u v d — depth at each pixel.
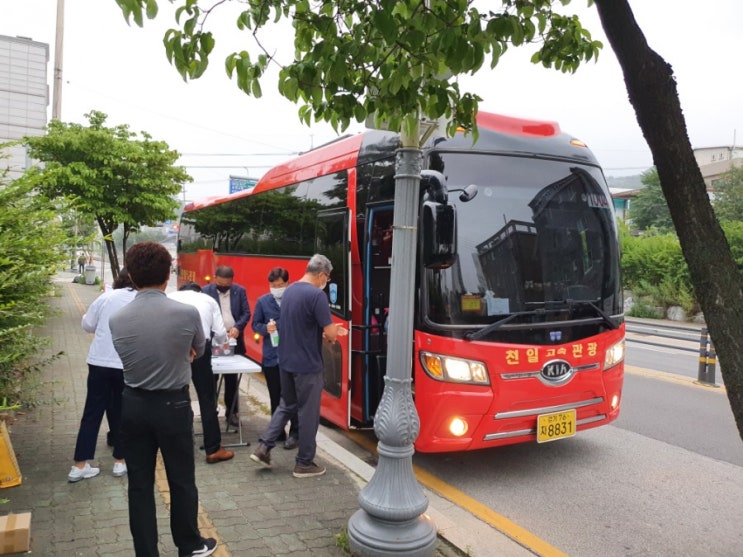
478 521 4.56
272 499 4.51
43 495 4.39
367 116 3.37
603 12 2.82
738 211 36.00
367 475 5.04
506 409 5.00
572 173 5.71
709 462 5.91
